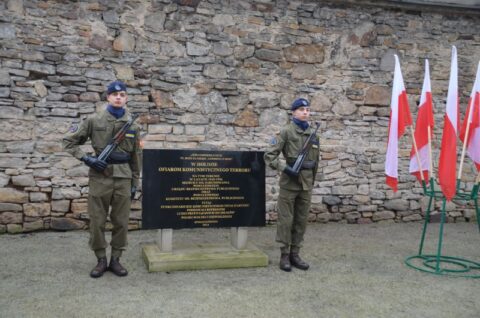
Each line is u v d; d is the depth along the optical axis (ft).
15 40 17.70
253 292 12.05
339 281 13.21
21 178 17.76
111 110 12.93
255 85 20.63
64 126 18.30
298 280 13.20
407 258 15.90
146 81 19.30
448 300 11.94
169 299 11.35
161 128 19.45
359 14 21.88
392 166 14.94
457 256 16.61
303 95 21.22
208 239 18.10
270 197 20.72
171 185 14.38
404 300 11.84
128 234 18.54
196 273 13.57
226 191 14.90
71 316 10.14
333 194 21.50
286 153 14.20
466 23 23.22
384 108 22.20
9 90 17.63
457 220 23.27
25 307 10.57
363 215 21.90
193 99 19.88
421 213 22.71
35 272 13.16
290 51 21.04
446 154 14.35
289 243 14.24
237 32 20.40
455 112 14.39
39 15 17.99
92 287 12.05
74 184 18.42
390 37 22.27
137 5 19.19
